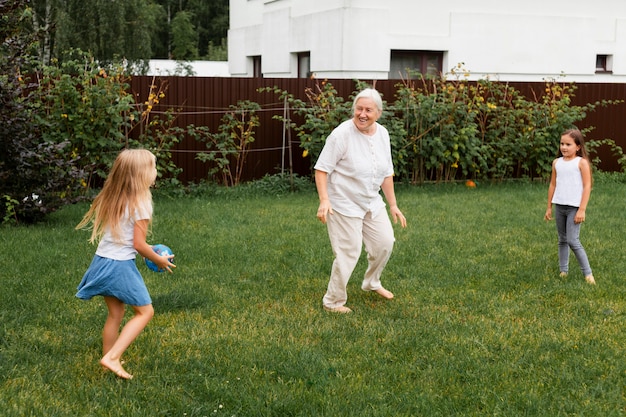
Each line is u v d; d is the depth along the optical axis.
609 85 14.27
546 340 5.13
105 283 4.35
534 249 7.89
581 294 6.24
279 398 4.16
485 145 13.02
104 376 4.45
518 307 5.91
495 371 4.59
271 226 8.80
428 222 9.22
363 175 5.60
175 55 41.66
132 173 4.33
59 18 25.53
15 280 6.34
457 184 12.83
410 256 7.48
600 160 14.41
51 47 27.09
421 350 4.95
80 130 10.55
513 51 17.16
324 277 6.77
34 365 4.59
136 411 3.98
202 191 11.45
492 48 16.98
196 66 30.95
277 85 12.55
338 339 5.15
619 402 4.20
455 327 5.41
